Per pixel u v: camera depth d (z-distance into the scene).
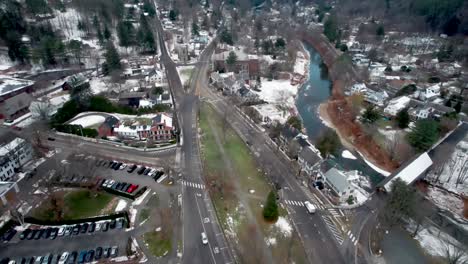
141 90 133.25
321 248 64.62
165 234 66.19
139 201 75.69
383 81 155.62
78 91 119.38
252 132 110.44
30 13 176.88
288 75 168.50
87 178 81.62
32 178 82.31
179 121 115.50
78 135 103.12
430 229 70.56
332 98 145.00
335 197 78.19
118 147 98.19
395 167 94.56
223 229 68.31
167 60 180.00
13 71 142.88
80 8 199.38
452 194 81.75
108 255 60.94
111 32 195.75
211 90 144.12
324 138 101.00
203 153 96.69
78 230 66.88
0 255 60.94
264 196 79.25
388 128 115.00
